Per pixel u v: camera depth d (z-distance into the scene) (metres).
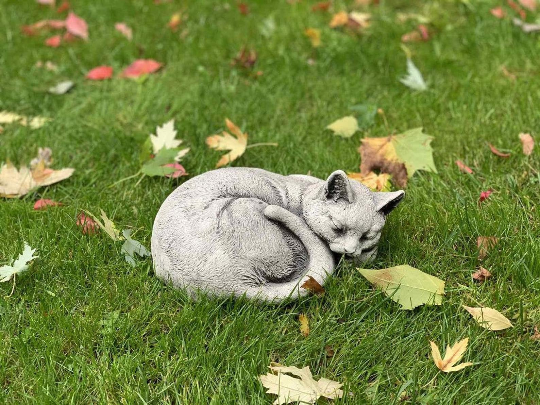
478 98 1.40
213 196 0.98
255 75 1.50
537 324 0.99
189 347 0.96
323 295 0.99
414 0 1.78
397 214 1.13
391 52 1.55
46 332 0.98
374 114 1.34
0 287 1.04
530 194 1.19
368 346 0.96
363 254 1.01
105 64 1.59
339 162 1.26
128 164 1.28
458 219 1.12
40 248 1.10
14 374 0.94
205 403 0.90
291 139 1.32
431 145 1.30
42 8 1.77
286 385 0.90
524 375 0.92
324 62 1.54
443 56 1.54
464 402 0.90
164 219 0.99
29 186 1.23
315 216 0.97
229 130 1.36
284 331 0.98
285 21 1.67
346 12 1.72
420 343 0.96
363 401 0.90
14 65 1.56
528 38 1.58
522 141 1.26
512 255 1.07
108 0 1.77
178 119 1.40
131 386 0.92
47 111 1.45
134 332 0.98
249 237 0.96
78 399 0.91
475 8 1.69
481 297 1.03
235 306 0.98
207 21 1.69
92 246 1.10
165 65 1.58
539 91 1.41
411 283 1.00
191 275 0.97
